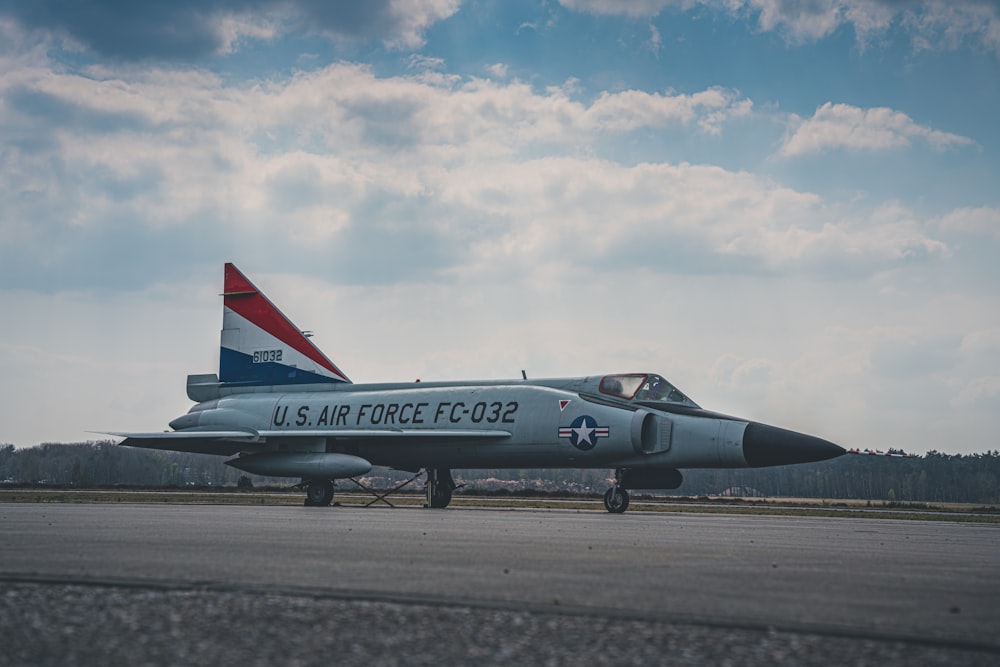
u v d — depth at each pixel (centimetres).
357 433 2602
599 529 1455
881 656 504
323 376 2955
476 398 2569
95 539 1119
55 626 566
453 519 1697
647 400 2422
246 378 3062
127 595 671
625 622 584
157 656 496
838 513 2825
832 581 798
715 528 1585
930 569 920
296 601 648
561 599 668
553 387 2544
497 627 566
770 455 2258
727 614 616
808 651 512
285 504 2698
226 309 3133
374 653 503
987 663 493
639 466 2375
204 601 647
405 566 848
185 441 2767
